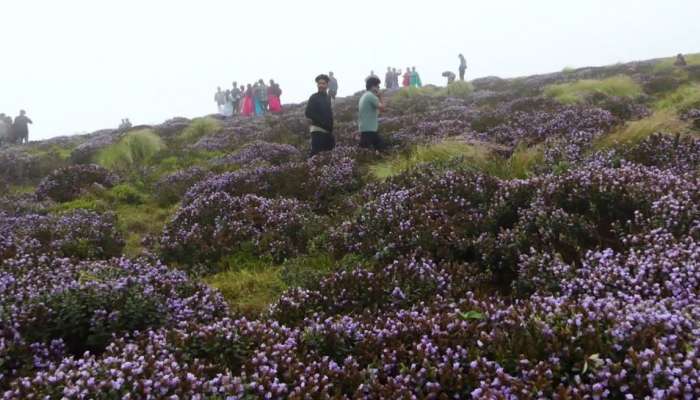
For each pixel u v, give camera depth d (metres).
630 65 29.73
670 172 6.55
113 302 4.71
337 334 3.98
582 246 5.32
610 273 4.41
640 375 3.00
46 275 5.50
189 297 5.20
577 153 8.91
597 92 16.36
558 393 2.98
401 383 3.36
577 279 4.48
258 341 4.00
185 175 12.77
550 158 8.88
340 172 9.97
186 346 3.94
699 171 6.71
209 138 19.09
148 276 5.39
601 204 5.87
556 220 5.55
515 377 3.24
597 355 3.21
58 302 4.68
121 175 14.09
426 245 5.94
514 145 11.41
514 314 3.80
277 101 30.98
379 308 4.86
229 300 5.88
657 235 4.84
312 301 4.98
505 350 3.47
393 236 6.14
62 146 22.72
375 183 8.86
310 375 3.52
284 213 7.99
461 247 5.85
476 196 7.03
